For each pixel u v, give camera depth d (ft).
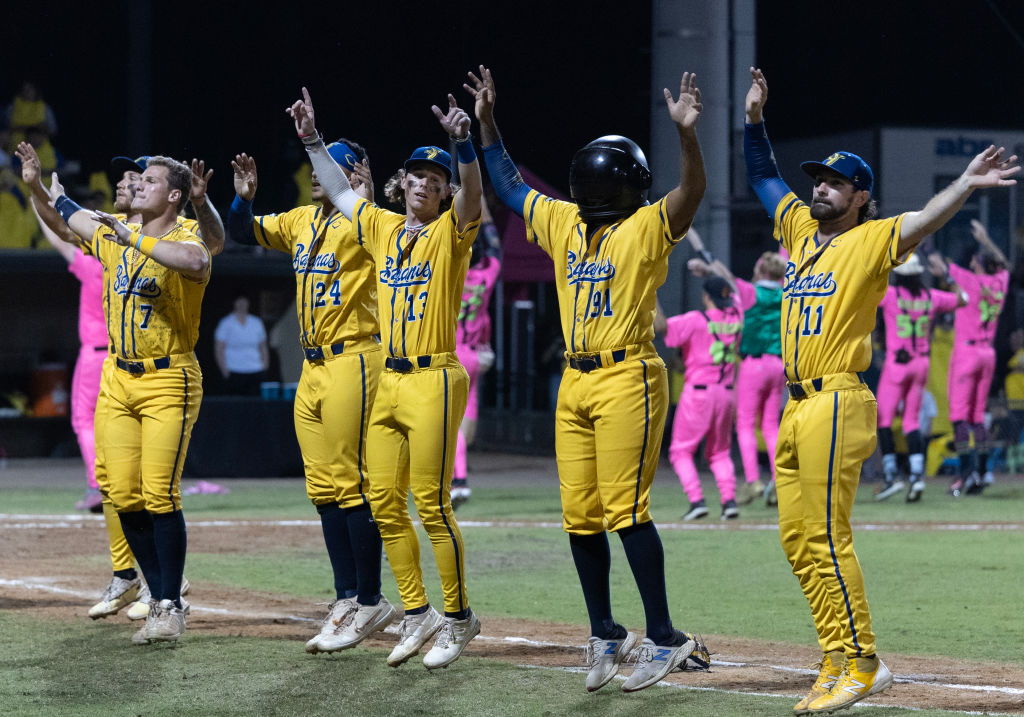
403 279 68.44
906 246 58.75
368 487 74.33
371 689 63.82
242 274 233.14
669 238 61.05
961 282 173.68
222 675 66.69
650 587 62.49
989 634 81.05
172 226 77.36
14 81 316.81
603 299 62.18
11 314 234.17
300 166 310.86
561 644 76.23
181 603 75.87
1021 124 325.42
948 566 110.73
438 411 67.62
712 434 146.20
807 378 61.11
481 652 73.67
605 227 63.10
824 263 61.05
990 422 209.36
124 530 78.74
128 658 70.74
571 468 64.08
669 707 60.18
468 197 66.74
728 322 144.25
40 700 61.11
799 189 275.39
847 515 60.54
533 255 223.92
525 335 305.32
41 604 88.12
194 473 197.77
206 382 242.99
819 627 62.18
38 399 235.20
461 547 68.49
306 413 76.23
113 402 77.25
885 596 95.61
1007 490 186.29
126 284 75.82
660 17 200.03
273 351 244.42
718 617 87.15
